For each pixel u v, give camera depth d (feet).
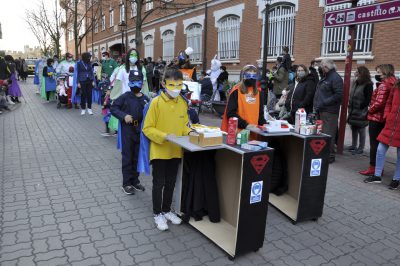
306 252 12.39
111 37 111.55
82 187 17.60
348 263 11.78
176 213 14.40
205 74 47.70
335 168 22.04
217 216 13.84
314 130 14.33
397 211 15.99
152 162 13.39
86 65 39.45
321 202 14.71
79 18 118.42
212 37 57.36
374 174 19.84
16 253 11.58
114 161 22.09
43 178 18.74
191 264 11.37
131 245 12.35
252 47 48.42
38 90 71.20
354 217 15.30
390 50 31.14
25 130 30.99
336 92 22.00
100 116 39.37
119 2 92.48
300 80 24.70
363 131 25.13
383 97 19.40
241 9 49.98
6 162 21.45
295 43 41.34
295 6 41.04
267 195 11.93
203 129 12.37
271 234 13.62
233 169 13.29
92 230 13.29
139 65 21.95
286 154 16.56
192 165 13.84
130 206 15.53
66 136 28.91
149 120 13.00
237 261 11.66
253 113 15.23
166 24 73.51
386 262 11.93
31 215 14.35
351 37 24.08
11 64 47.65
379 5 21.45
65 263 11.12
